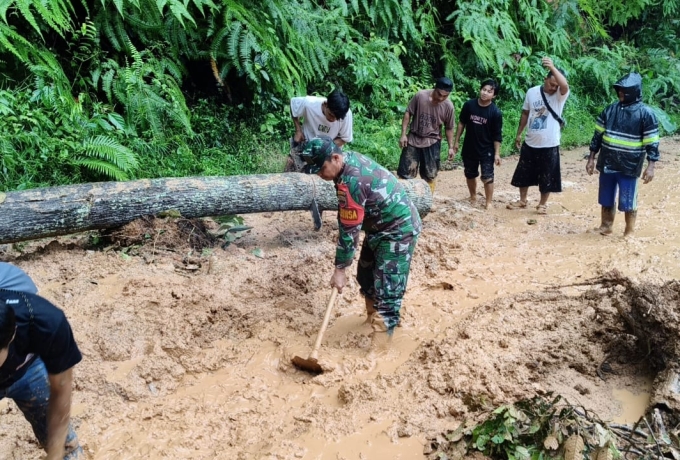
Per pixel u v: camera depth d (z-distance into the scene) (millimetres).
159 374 3895
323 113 5723
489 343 4047
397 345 4301
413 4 12055
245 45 8148
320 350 4160
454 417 3457
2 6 6352
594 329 4184
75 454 2982
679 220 6844
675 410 3363
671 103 13516
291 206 5926
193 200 5543
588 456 2877
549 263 5668
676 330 3658
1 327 1831
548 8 13297
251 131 8750
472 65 12078
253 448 3299
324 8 10430
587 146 11023
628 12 14523
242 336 4398
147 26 7793
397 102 10508
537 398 3225
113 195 5250
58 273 4902
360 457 3180
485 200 7566
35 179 6336
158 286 4715
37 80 6754
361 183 3805
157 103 7559
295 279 5062
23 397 2422
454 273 5457
